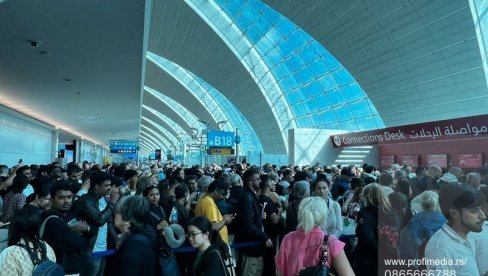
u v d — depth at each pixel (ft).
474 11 61.36
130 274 10.53
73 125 104.22
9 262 9.52
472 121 52.16
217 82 134.00
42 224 12.86
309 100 118.32
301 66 109.40
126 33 28.89
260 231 17.53
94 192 15.75
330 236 10.59
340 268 10.03
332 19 78.54
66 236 12.83
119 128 117.08
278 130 130.52
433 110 79.46
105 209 15.69
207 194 19.80
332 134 78.23
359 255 13.00
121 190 21.75
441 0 62.34
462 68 69.00
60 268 9.92
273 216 19.69
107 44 31.32
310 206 10.73
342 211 22.38
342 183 28.27
